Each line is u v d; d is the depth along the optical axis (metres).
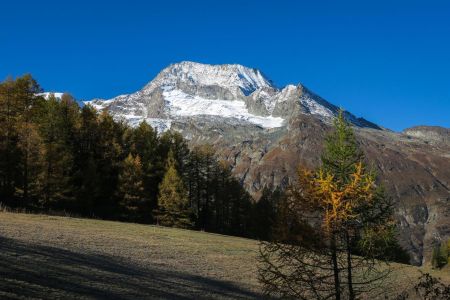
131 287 23.52
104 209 66.31
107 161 67.12
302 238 18.70
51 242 31.80
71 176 62.50
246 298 27.30
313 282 19.36
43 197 57.47
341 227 18.52
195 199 81.38
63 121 64.19
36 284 19.12
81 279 22.41
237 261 39.81
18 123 58.44
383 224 18.52
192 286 27.72
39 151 55.72
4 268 20.22
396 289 34.00
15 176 58.31
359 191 18.22
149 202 71.75
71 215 58.12
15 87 60.94
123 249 36.12
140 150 72.94
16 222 39.47
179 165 77.75
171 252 38.97
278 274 19.31
